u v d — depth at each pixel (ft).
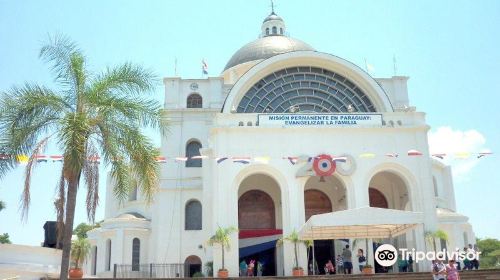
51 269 71.97
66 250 56.70
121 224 125.08
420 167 100.89
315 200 118.52
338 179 102.32
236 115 102.01
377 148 101.19
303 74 120.47
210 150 108.17
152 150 62.13
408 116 104.68
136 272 115.65
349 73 118.93
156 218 124.16
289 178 98.32
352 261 96.07
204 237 119.55
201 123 131.13
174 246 119.65
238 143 99.40
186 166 127.34
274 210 116.88
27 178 55.16
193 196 124.16
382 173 113.60
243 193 118.11
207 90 136.05
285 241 94.73
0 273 64.69
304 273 92.17
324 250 111.96
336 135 101.24
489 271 81.56
